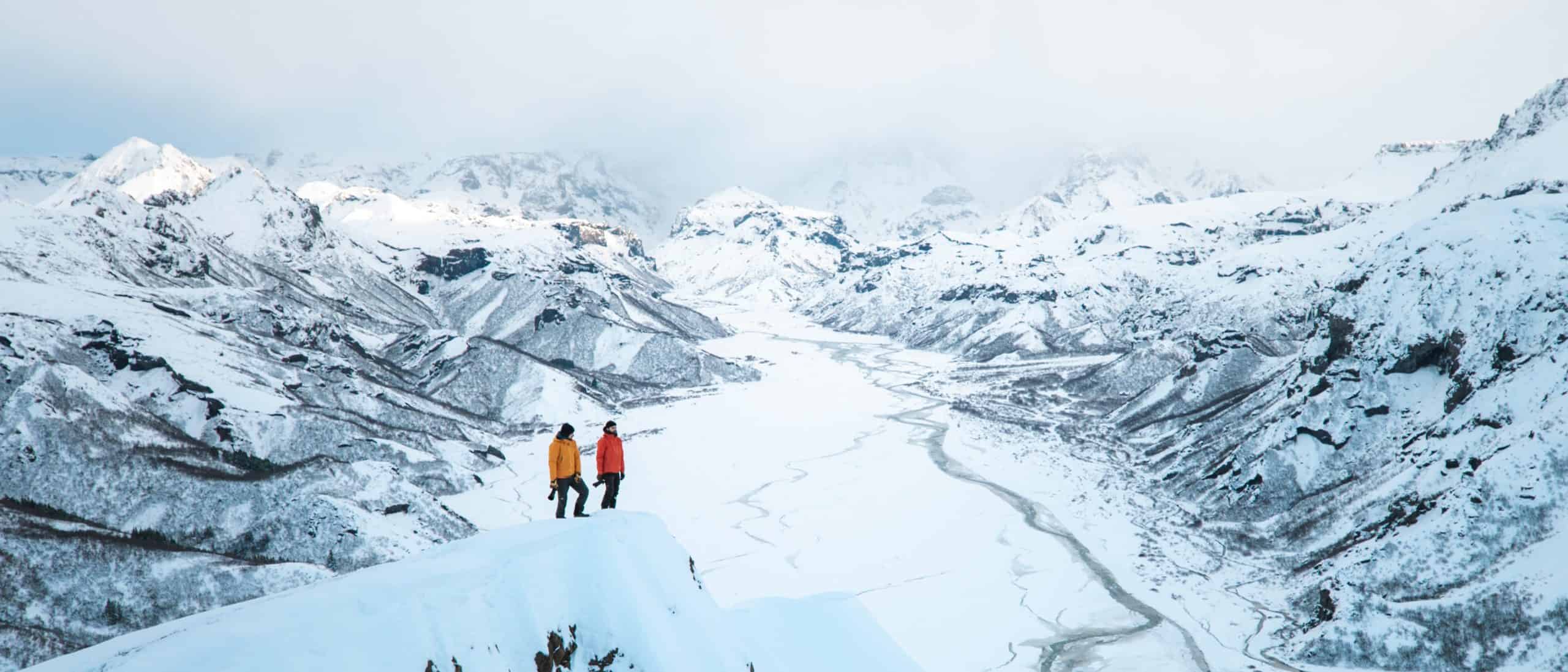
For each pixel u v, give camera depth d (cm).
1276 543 11325
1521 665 7312
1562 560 7831
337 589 2044
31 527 9025
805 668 2959
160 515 11106
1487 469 9200
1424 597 8506
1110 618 9425
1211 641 8819
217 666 1716
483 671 1939
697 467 17200
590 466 17375
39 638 7812
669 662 2220
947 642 8862
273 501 11506
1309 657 8200
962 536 12362
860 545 12112
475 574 2162
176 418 14825
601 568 2359
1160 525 12650
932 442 18900
